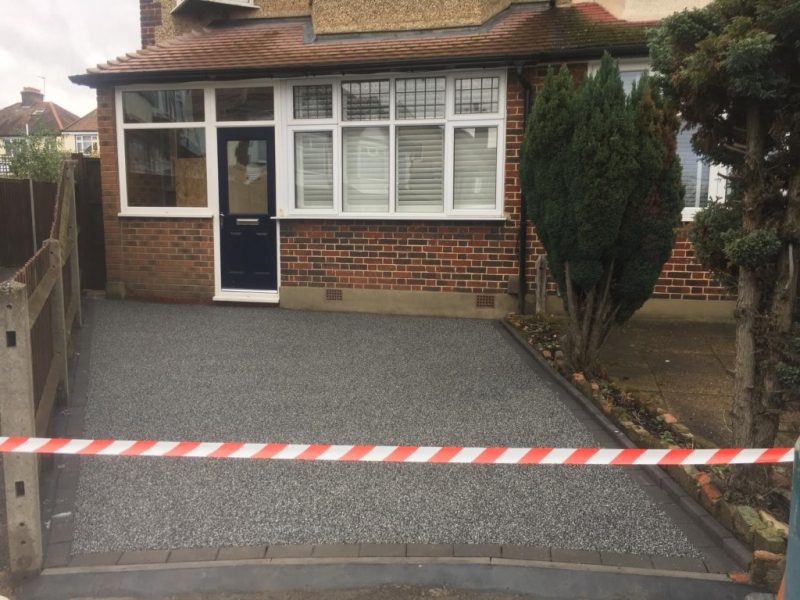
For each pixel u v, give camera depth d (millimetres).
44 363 4598
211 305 9453
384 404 5512
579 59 8008
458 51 8344
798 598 2312
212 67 8891
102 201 9836
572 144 5551
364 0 9406
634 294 5871
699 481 3859
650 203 5605
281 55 9039
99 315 8672
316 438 4789
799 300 3496
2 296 3119
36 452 3096
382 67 8398
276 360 6746
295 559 3311
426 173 8812
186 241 9531
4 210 10617
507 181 8445
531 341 7262
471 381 6109
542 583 3131
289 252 9203
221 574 3186
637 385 5918
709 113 3637
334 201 9062
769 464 3615
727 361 6621
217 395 5715
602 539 3512
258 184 9305
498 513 3773
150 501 3900
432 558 3316
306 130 9023
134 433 4883
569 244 5797
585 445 4715
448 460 3232
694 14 3637
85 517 3721
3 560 3326
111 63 9461
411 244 8820
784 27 3158
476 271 8664
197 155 9430
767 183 3469
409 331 7949
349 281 9055
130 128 9523
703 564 3295
